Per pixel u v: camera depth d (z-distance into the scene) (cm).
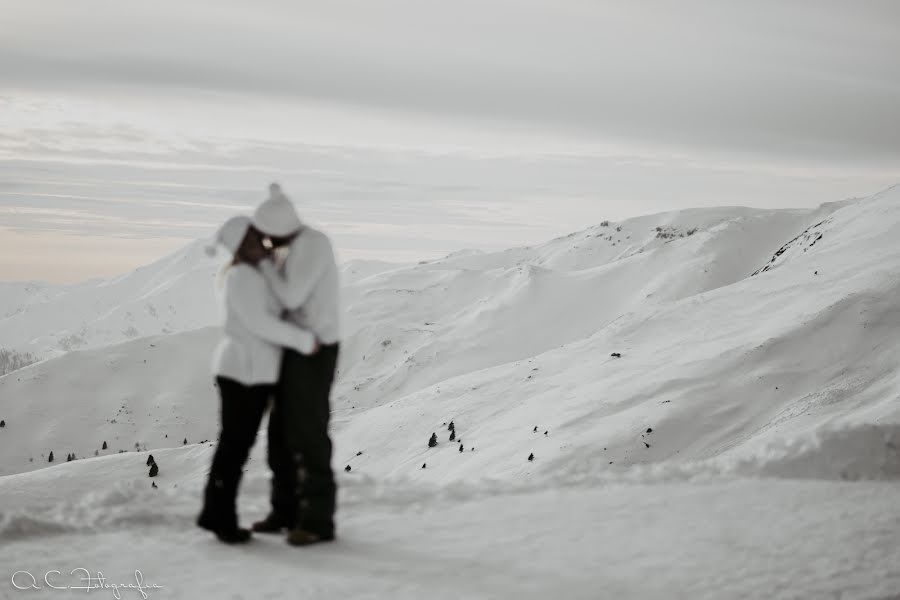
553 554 634
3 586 563
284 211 642
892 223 12912
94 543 666
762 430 7212
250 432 662
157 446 19025
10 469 17912
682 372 8975
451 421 10325
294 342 632
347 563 614
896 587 579
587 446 7425
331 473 671
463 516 739
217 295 673
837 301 9425
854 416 6284
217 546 657
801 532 686
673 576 590
